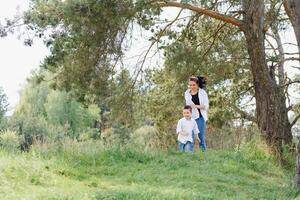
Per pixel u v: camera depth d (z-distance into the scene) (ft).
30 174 29.04
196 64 71.26
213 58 76.33
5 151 34.78
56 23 55.16
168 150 41.93
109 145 42.22
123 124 74.23
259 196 32.24
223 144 60.54
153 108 77.87
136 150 39.88
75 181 30.66
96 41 57.98
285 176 42.80
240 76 78.89
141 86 72.13
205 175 35.60
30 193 25.59
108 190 28.40
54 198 24.20
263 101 56.70
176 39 71.82
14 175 28.40
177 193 28.27
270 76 58.03
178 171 35.91
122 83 69.31
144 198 26.13
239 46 76.43
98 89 64.39
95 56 60.75
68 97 72.23
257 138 53.47
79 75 62.39
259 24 56.70
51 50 58.44
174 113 78.48
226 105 78.54
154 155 39.68
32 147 38.29
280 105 56.65
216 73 76.95
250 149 49.60
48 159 34.47
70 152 38.04
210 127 77.30
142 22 58.95
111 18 55.31
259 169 42.63
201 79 46.65
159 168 36.37
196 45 73.00
